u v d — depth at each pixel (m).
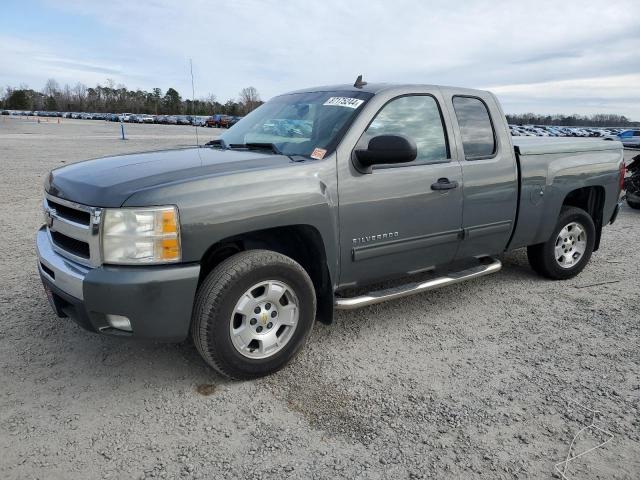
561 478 2.42
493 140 4.36
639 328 4.14
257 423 2.81
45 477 2.37
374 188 3.53
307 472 2.43
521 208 4.54
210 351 3.00
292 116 3.98
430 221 3.88
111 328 2.91
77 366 3.38
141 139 30.52
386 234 3.65
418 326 4.12
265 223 3.04
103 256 2.79
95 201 2.83
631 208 10.02
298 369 3.40
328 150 3.41
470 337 3.94
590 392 3.17
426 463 2.51
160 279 2.76
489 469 2.48
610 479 2.42
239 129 4.34
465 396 3.11
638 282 5.29
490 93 4.46
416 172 3.75
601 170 5.20
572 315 4.39
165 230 2.76
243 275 2.99
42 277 3.26
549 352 3.70
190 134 38.22
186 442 2.64
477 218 4.21
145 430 2.73
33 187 10.89
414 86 3.95
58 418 2.82
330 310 3.54
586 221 5.22
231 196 2.93
